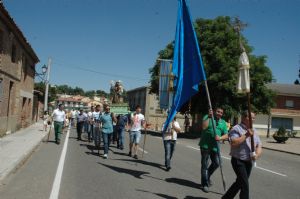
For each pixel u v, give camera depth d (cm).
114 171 1092
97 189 845
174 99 884
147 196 801
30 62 2945
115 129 1889
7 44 1909
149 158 1431
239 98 3388
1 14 1672
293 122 5250
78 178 962
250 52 3581
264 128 5181
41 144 1775
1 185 852
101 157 1391
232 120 3744
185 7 889
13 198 741
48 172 1034
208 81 3212
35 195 770
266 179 1133
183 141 2670
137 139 1418
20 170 1048
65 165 1164
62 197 759
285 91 5241
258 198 860
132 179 981
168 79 1174
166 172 1120
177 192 855
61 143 1884
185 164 1324
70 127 3447
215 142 884
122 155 1487
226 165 1384
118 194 806
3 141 1728
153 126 6141
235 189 712
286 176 1227
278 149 2569
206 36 3284
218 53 3158
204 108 3456
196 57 858
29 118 3228
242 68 706
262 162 1631
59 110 1844
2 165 1051
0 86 1716
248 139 684
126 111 1862
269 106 3794
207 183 880
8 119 2141
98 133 1534
